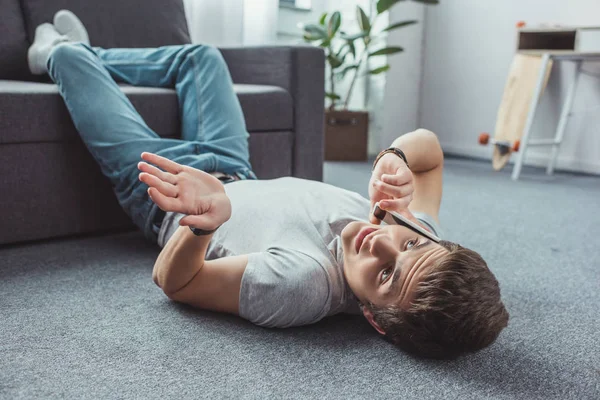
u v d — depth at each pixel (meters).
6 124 1.44
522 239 1.82
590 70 3.24
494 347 1.04
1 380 0.85
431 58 3.95
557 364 0.98
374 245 0.95
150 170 0.85
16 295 1.17
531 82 3.25
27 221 1.51
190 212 0.87
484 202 2.39
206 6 2.76
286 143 2.10
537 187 2.82
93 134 1.45
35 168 1.51
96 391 0.83
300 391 0.85
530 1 3.43
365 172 3.07
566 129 3.37
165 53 1.75
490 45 3.64
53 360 0.91
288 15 3.58
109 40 2.14
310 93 2.12
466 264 0.90
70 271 1.33
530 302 1.27
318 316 1.04
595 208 2.35
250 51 2.19
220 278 1.05
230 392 0.84
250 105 1.96
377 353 0.99
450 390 0.88
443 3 3.84
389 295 0.94
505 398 0.87
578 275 1.48
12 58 1.95
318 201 1.21
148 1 2.27
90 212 1.63
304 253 1.04
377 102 3.83
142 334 1.02
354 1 3.78
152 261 1.43
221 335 1.03
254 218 1.17
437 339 0.89
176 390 0.84
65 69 1.48
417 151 1.28
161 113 1.69
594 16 3.18
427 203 1.29
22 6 2.02
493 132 3.69
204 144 1.53
